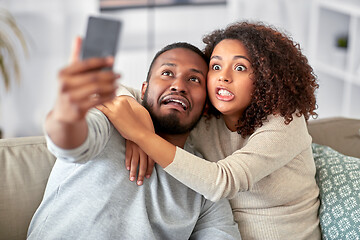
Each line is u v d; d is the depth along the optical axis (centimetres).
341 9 294
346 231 122
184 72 112
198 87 114
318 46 321
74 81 67
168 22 310
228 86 113
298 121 120
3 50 268
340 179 130
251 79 113
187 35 316
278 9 326
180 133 115
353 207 123
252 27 118
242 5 320
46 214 109
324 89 325
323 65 319
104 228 104
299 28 333
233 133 123
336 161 137
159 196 113
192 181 104
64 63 289
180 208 113
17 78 256
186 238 114
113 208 106
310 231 125
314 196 129
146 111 110
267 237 122
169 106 111
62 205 108
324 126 163
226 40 117
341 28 322
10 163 123
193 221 114
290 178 122
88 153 91
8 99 280
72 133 79
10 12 271
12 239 119
